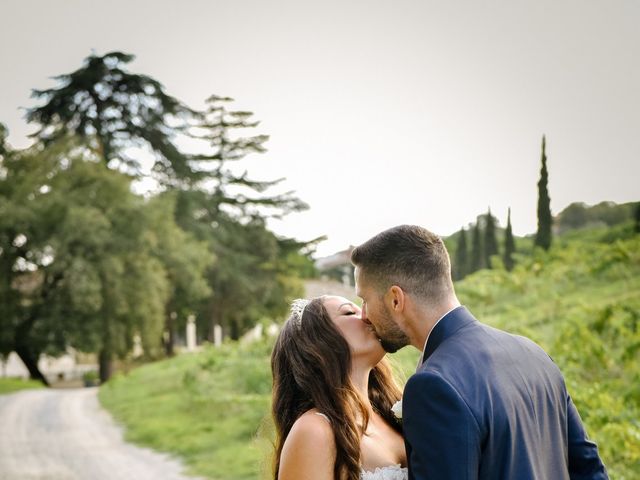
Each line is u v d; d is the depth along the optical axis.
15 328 38.38
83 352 39.03
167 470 9.80
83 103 52.34
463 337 2.13
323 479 2.24
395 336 2.27
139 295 39.16
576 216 30.88
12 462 11.48
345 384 2.39
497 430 1.94
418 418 1.98
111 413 17.80
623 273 18.11
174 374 23.98
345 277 64.00
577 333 11.83
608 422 7.39
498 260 24.05
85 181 39.66
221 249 54.53
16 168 39.38
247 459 9.51
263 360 19.78
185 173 55.56
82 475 10.15
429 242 2.22
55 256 36.44
